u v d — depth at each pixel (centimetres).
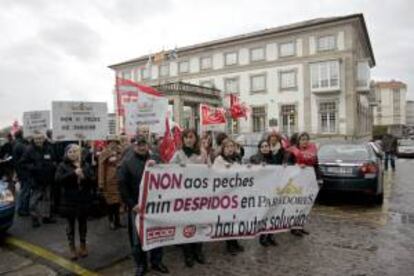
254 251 612
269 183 632
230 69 4469
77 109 760
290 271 526
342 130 3809
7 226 670
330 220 808
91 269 538
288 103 4097
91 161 820
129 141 830
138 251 513
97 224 773
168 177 529
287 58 4097
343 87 3806
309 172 686
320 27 3884
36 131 795
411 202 1008
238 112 2833
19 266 554
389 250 608
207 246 640
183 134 624
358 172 921
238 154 716
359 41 4238
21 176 803
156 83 5081
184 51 4772
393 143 1825
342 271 524
